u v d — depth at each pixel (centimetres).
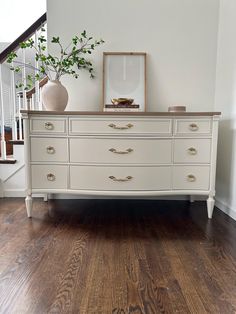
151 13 213
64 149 177
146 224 176
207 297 99
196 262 125
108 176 178
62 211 202
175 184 181
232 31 190
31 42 204
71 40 213
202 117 175
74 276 111
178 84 219
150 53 216
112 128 174
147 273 115
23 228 166
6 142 246
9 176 235
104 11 212
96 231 163
